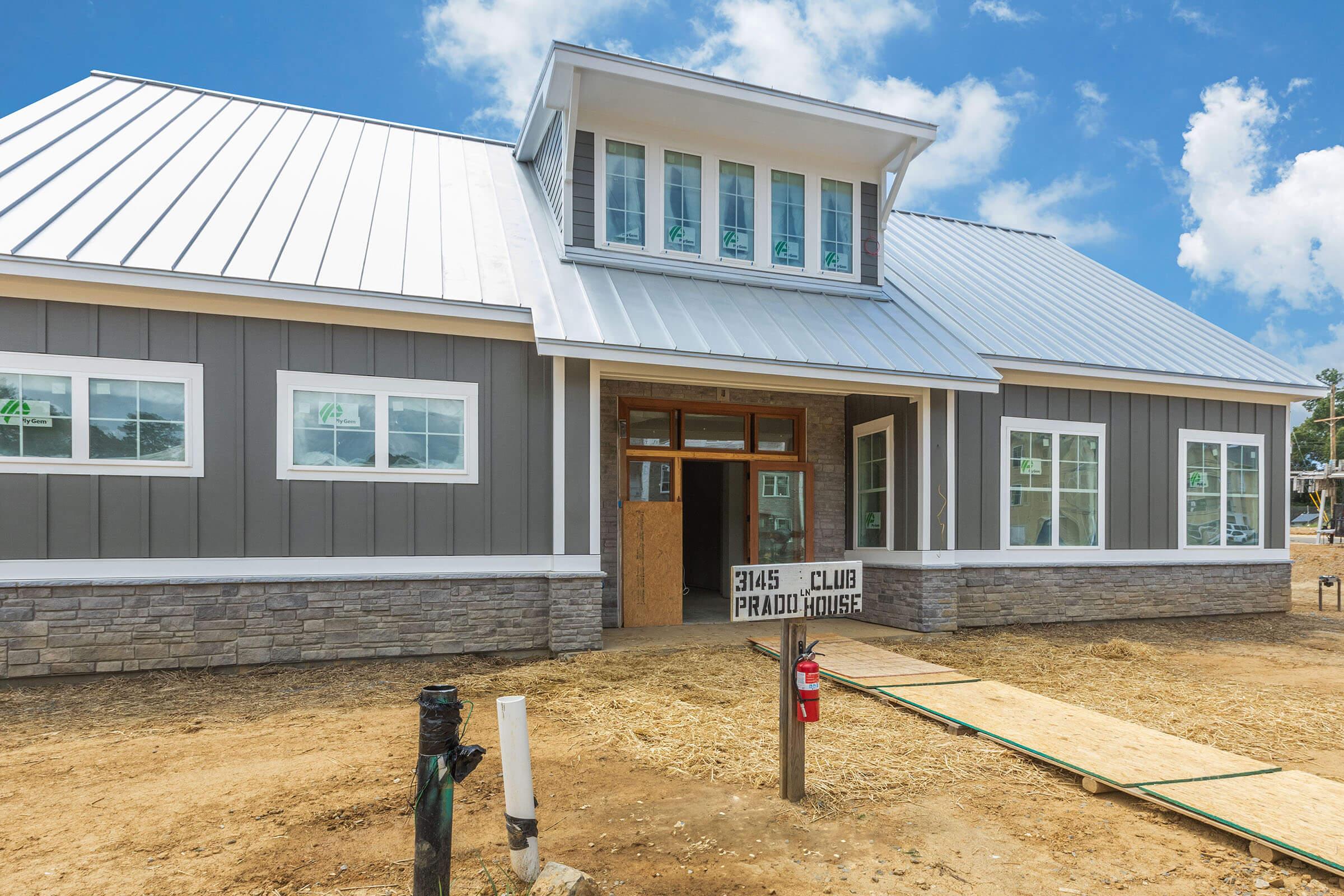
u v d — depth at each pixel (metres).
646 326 8.98
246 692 7.18
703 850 4.01
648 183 10.81
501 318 8.67
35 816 4.36
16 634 7.26
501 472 8.86
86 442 7.48
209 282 7.57
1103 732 5.80
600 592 8.99
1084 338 12.17
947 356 10.18
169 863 3.80
